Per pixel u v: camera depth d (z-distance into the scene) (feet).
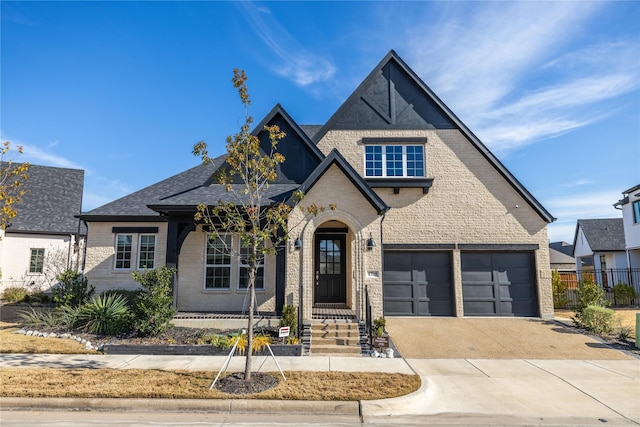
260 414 21.31
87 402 21.77
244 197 43.80
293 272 40.34
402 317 49.08
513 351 34.96
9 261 69.92
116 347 32.81
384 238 50.67
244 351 32.35
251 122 27.63
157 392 22.63
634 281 78.59
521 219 51.01
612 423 20.20
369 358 31.83
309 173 47.78
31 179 79.25
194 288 46.29
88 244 52.29
